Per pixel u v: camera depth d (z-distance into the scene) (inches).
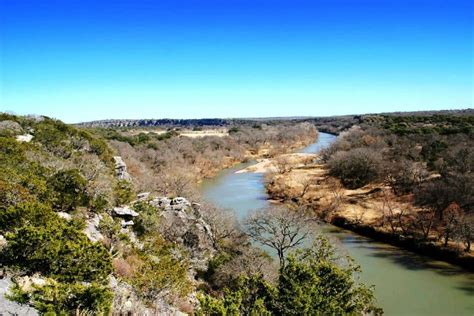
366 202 2723.9
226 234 1707.7
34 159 1358.3
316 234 1721.2
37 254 625.0
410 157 3432.6
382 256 1872.5
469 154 2824.8
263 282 767.7
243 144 5885.8
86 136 2277.3
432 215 2210.9
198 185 3496.6
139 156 3353.8
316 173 3698.3
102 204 1246.9
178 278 829.8
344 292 794.2
